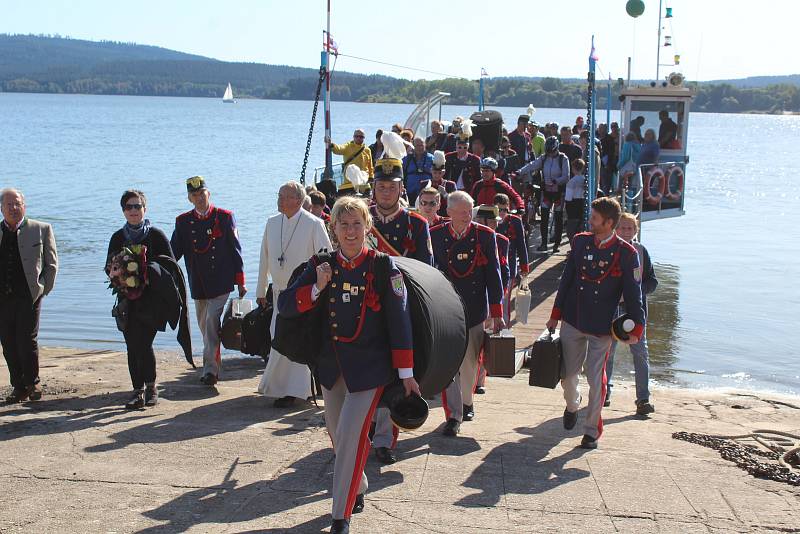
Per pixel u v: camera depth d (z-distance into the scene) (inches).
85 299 589.0
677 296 605.9
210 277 335.9
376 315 193.9
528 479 232.2
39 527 198.7
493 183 453.4
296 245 305.7
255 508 209.9
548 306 489.1
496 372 274.2
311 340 198.4
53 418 287.6
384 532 197.0
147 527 199.0
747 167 2365.9
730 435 278.2
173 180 1552.7
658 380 397.7
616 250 261.0
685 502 217.5
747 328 507.8
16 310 310.5
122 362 395.5
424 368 198.5
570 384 275.7
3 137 3024.1
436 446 259.9
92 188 1393.9
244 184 1487.5
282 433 269.4
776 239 935.0
